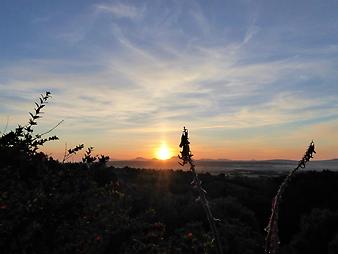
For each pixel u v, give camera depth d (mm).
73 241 3500
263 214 22891
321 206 23594
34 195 3379
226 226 14547
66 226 3467
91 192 3840
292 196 25156
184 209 15805
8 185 3500
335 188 25859
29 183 3727
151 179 24953
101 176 4297
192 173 1569
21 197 3395
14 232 3098
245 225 16766
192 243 6484
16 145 3781
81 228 3684
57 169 3930
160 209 15148
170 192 21016
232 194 25203
